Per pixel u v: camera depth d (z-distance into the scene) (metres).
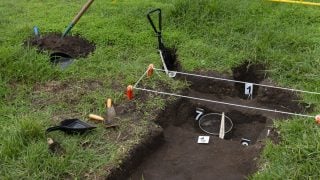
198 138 2.58
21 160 2.23
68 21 3.56
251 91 2.92
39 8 3.88
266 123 2.70
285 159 2.23
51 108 2.64
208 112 2.84
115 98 2.70
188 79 3.00
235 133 2.73
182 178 2.31
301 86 2.81
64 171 2.18
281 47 3.19
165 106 2.68
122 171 2.26
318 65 2.95
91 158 2.27
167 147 2.51
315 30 3.37
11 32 3.42
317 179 2.10
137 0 3.97
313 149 2.22
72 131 2.39
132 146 2.35
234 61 3.07
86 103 2.67
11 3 4.00
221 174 2.31
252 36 3.31
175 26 3.47
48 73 2.94
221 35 3.36
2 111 2.60
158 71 2.97
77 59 3.12
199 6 3.55
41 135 2.35
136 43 3.28
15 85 2.86
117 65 3.03
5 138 2.33
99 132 2.43
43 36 3.34
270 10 3.63
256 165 2.29
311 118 2.45
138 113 2.60
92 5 3.86
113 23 3.53
